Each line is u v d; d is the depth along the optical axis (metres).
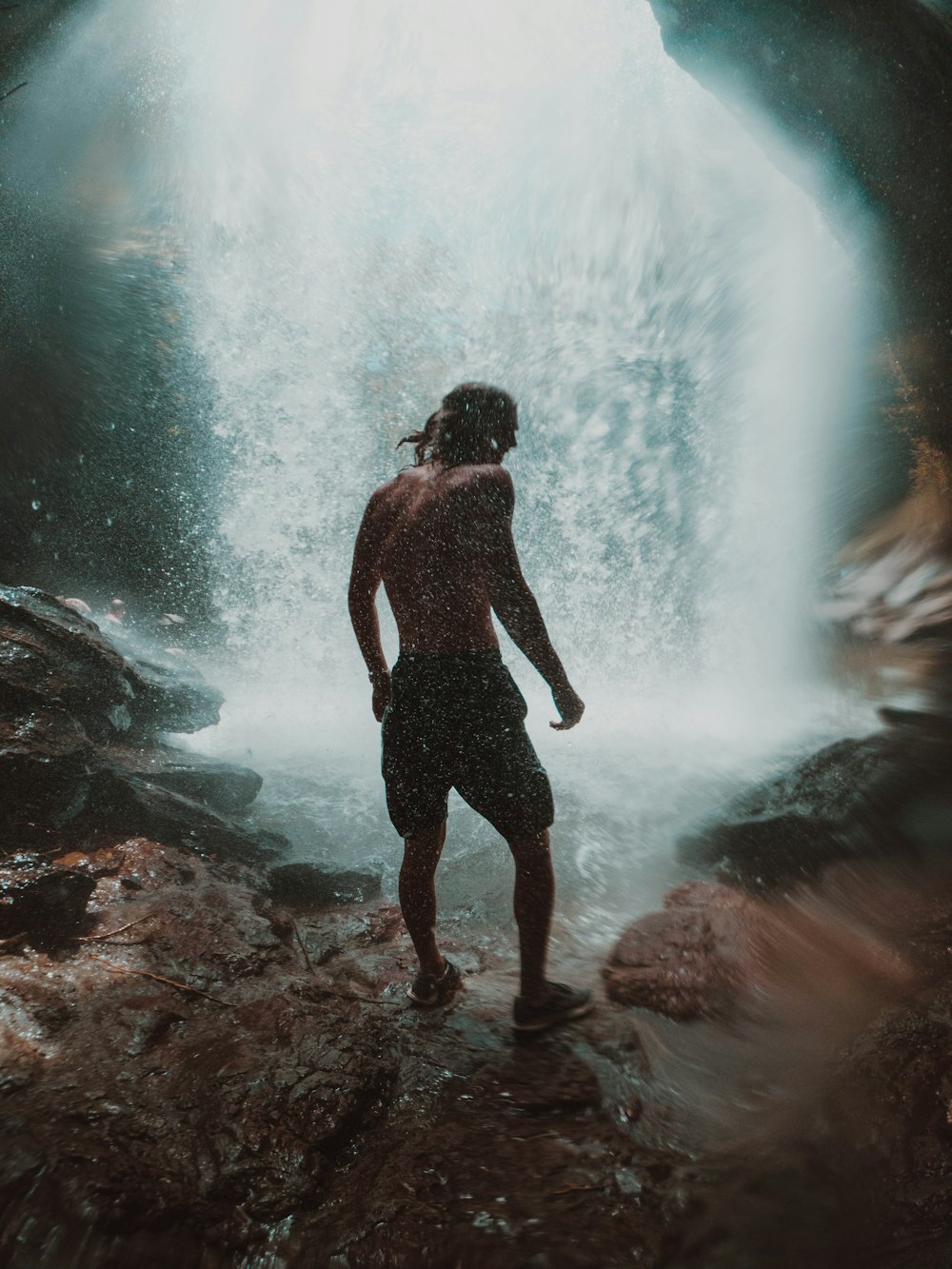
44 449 7.93
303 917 3.08
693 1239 1.62
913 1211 1.66
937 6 4.64
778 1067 2.20
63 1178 1.66
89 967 2.42
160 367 9.02
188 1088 1.94
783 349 7.84
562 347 9.20
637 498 8.11
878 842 3.35
